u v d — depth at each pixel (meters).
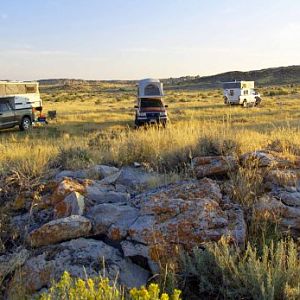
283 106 39.31
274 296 3.65
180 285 4.01
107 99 70.00
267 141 7.94
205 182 5.51
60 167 7.62
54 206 5.49
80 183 5.99
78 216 4.82
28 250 4.60
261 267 3.81
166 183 6.15
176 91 110.00
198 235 4.43
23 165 6.98
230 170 6.07
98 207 5.12
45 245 4.63
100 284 3.18
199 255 4.08
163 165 7.33
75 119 29.81
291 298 3.56
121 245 4.49
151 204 4.86
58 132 22.97
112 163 7.93
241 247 4.38
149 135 9.56
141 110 22.53
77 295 3.08
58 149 9.09
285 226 4.78
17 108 24.31
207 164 6.40
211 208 4.75
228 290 3.81
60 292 3.33
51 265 4.22
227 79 156.50
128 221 4.84
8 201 5.83
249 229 4.75
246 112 32.56
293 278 3.77
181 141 8.14
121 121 28.42
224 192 5.49
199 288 4.03
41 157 7.73
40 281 4.11
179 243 4.39
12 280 4.18
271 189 5.47
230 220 4.69
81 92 128.38
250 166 5.79
